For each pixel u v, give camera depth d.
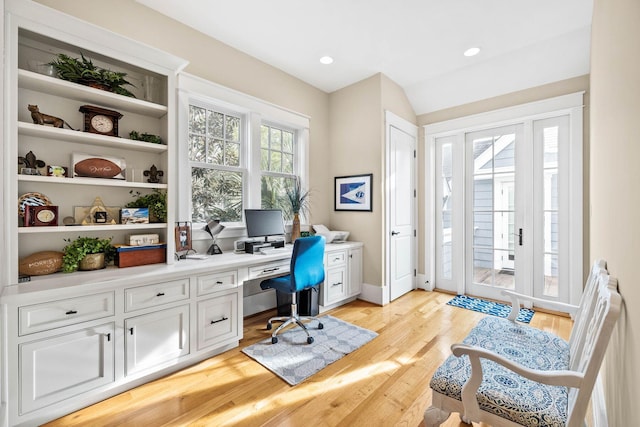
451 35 2.70
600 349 0.94
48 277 1.72
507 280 3.48
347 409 1.67
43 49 1.84
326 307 3.22
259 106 3.12
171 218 2.15
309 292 2.95
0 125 1.50
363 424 1.56
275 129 3.46
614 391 1.08
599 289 1.17
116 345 1.75
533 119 3.22
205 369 2.06
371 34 2.70
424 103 3.94
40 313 1.51
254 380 1.94
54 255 1.80
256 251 2.80
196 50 2.64
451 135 3.88
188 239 2.44
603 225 1.47
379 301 3.43
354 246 3.46
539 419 1.03
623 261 0.98
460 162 3.79
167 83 2.15
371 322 2.90
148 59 2.03
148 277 1.85
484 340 1.58
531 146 3.25
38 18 1.60
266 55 3.06
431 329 2.73
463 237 3.79
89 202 2.03
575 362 1.25
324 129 3.92
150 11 2.36
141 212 2.07
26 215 1.67
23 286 1.55
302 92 3.61
